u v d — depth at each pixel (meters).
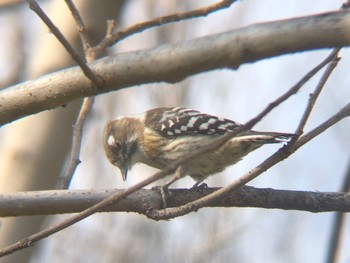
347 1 6.48
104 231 18.62
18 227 11.33
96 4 11.73
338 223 9.04
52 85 6.24
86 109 8.85
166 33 19.20
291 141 7.28
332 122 7.45
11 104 6.45
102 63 5.84
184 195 8.95
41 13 6.24
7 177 11.33
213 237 18.23
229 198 8.30
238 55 5.16
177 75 5.49
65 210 7.57
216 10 8.56
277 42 5.01
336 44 4.88
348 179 8.98
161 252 18.22
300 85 5.91
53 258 18.23
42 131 11.54
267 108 5.91
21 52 15.94
